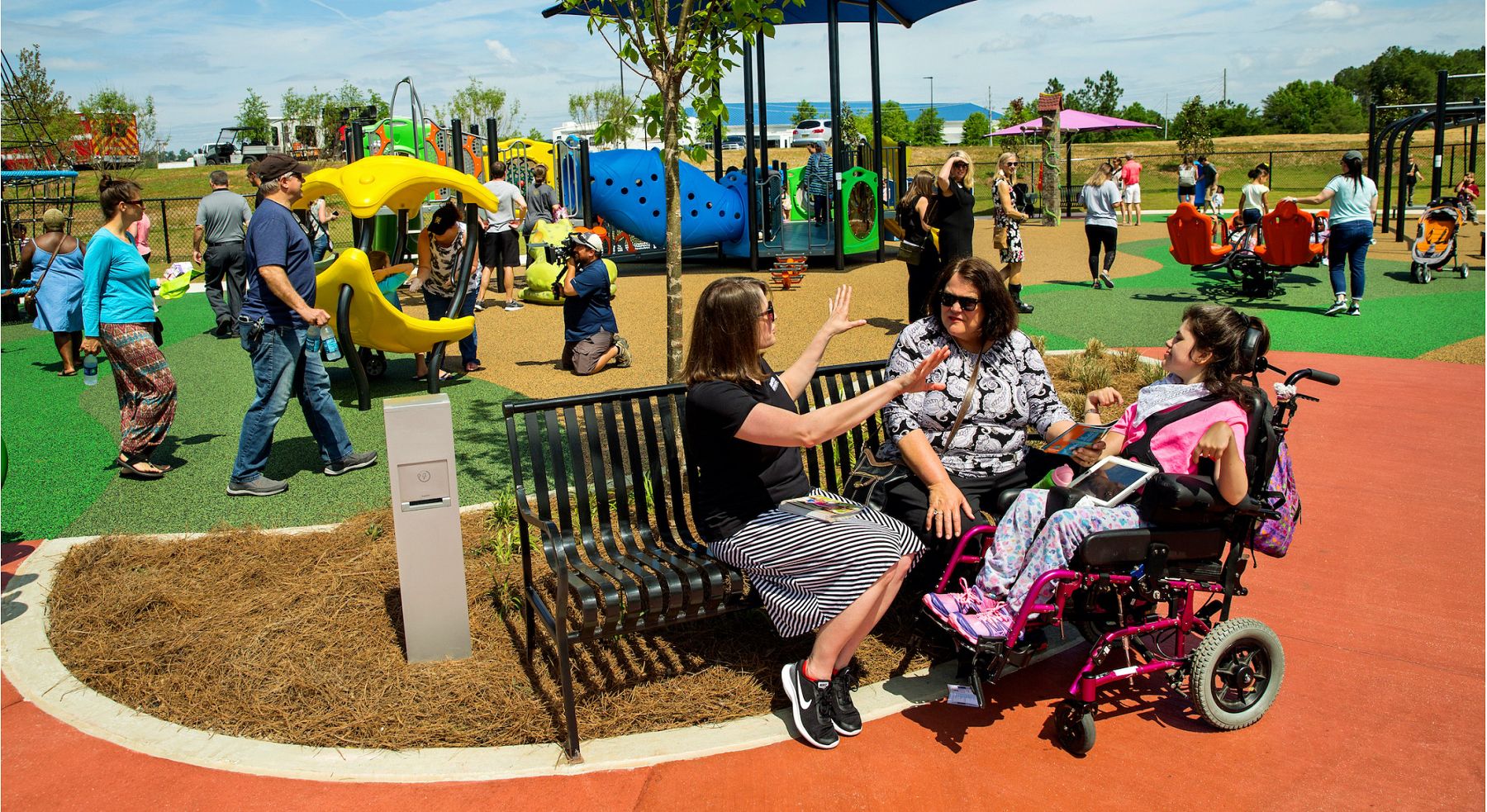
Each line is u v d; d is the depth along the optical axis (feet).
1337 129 237.25
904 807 10.11
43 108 82.07
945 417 13.46
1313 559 16.25
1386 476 20.24
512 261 42.32
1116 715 11.84
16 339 38.40
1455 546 16.69
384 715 11.50
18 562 15.76
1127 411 12.64
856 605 10.93
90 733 11.32
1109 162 45.06
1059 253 60.95
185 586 14.73
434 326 26.50
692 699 11.93
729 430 11.41
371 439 23.09
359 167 25.90
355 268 24.34
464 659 12.73
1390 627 13.91
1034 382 13.69
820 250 54.13
